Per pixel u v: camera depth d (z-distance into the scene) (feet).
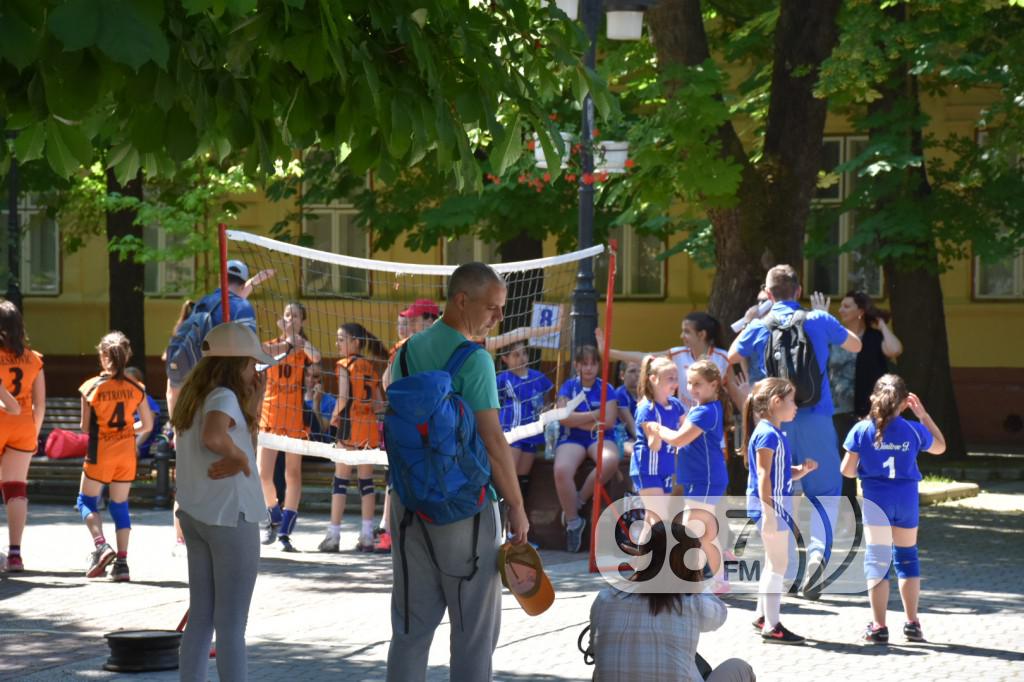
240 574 22.89
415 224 75.77
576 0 43.75
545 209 73.00
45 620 33.19
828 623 32.78
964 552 45.39
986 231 71.05
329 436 45.70
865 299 45.78
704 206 53.62
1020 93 62.49
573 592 36.55
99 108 19.36
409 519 20.67
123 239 74.28
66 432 66.64
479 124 19.56
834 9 56.08
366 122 19.16
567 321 52.49
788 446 31.58
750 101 71.20
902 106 70.13
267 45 17.33
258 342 23.50
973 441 96.78
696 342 41.04
